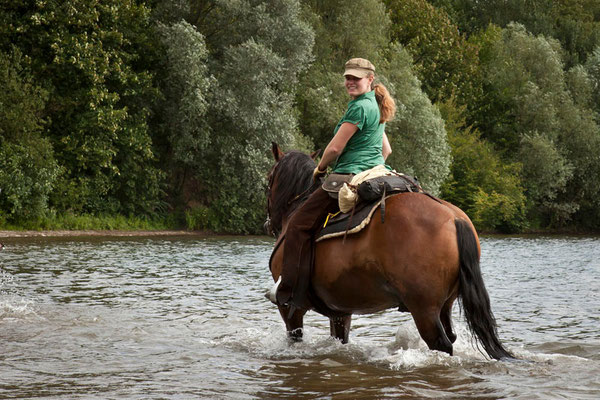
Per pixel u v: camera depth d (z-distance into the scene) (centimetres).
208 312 867
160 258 1748
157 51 3127
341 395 450
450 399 436
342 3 3878
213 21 3353
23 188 2623
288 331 635
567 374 502
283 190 634
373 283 514
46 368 541
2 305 885
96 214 3036
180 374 520
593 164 4931
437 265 485
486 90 5353
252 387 477
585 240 3547
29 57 2784
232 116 3144
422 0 5056
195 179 3578
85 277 1252
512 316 857
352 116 558
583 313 884
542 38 5234
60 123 2953
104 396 451
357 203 534
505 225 4678
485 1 6644
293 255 567
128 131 3008
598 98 5244
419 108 3956
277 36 3309
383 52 4153
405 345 630
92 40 2861
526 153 4797
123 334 703
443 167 4044
